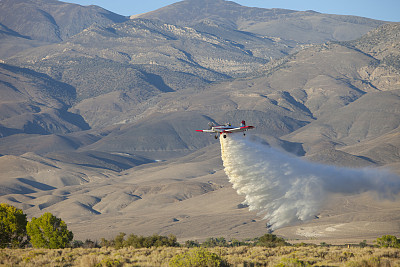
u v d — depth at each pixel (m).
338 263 66.56
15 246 116.19
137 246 119.69
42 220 118.44
